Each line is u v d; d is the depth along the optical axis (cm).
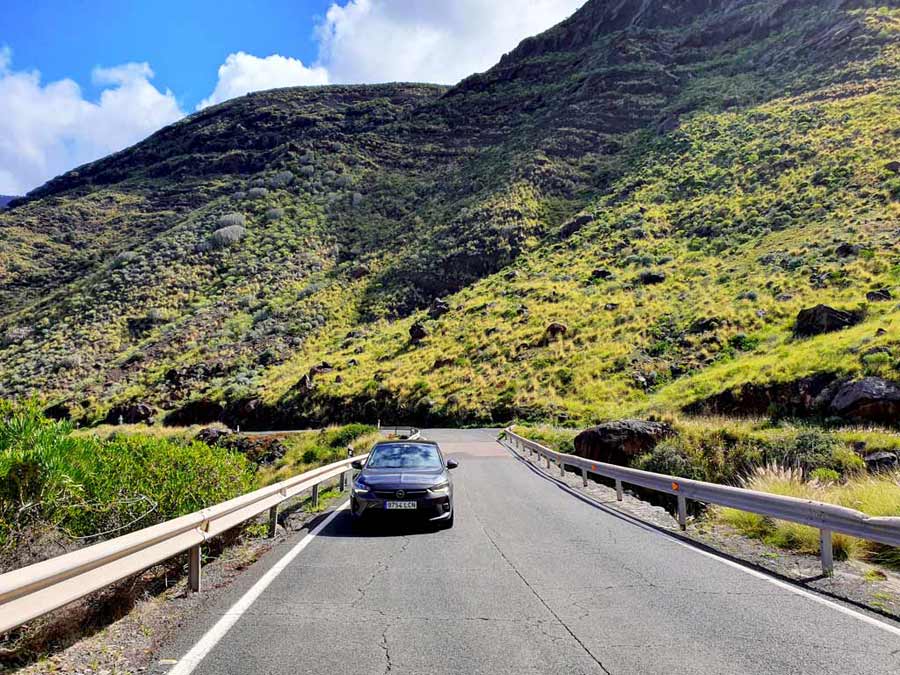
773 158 5931
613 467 1172
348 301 7031
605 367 3659
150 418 4794
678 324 3838
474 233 7369
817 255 3931
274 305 6950
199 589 552
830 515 598
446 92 16175
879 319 2584
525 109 12850
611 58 11788
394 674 359
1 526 480
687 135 7562
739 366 2702
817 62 7888
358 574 606
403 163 11944
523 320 4794
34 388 5503
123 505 610
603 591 545
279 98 18100
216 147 15500
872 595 532
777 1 10562
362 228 9206
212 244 8350
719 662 378
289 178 10794
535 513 1009
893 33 7388
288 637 423
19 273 10075
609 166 8388
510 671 363
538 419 3312
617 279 5062
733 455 1480
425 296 6712
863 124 5716
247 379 5241
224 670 364
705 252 5003
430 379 4297
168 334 6369
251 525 858
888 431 1535
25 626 412
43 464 532
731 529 856
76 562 356
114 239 11406
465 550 721
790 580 584
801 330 2961
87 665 374
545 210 7694
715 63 10331
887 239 3703
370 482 854
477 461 1997
